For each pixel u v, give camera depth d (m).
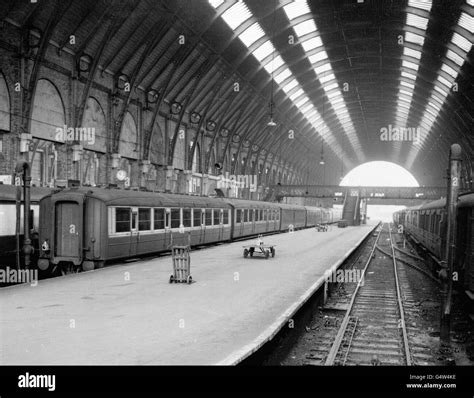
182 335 8.51
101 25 25.72
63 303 11.20
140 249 19.77
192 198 26.44
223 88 41.81
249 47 37.94
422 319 13.58
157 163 36.97
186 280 14.31
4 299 11.62
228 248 27.70
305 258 22.53
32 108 23.53
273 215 43.75
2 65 22.30
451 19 32.75
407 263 27.83
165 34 29.72
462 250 13.66
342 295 17.44
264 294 12.73
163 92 34.59
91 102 28.78
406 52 43.03
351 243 32.69
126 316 9.95
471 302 13.30
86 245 16.88
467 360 9.68
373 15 35.84
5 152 22.95
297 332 11.30
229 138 49.47
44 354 7.32
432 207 24.95
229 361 6.79
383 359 9.63
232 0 30.91
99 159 30.16
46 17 23.42
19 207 15.67
